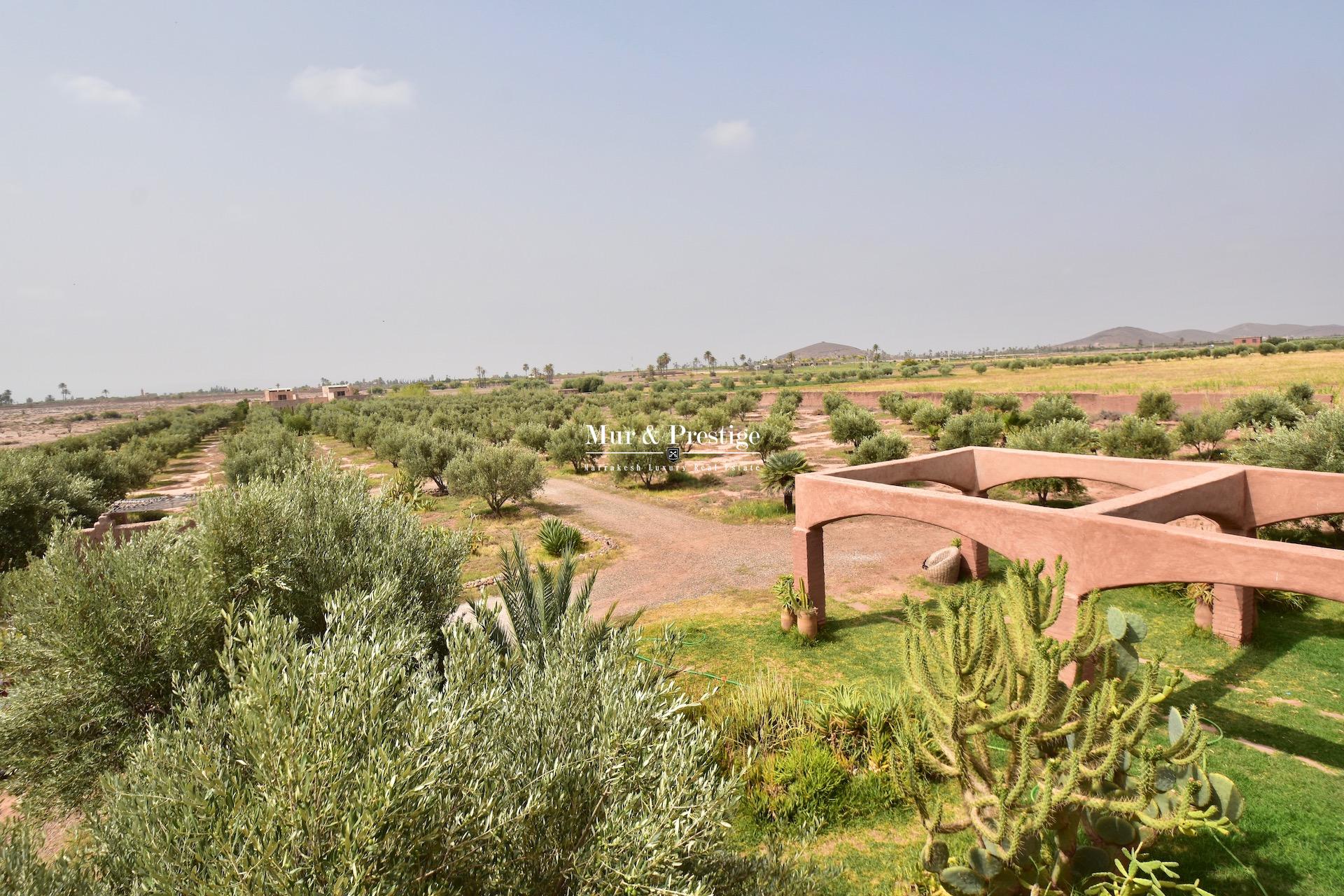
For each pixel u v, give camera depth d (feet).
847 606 48.34
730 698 31.99
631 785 13.47
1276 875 21.22
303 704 11.80
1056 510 31.55
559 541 66.18
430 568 29.84
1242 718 30.53
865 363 632.79
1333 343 367.45
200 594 22.65
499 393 416.67
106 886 12.28
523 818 12.35
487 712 14.06
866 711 29.86
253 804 11.02
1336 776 25.91
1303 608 42.78
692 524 78.38
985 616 18.07
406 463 104.06
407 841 10.87
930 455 49.06
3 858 12.28
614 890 11.76
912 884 21.62
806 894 15.06
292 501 28.17
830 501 41.19
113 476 91.81
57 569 22.63
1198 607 40.22
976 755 19.02
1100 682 18.70
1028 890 18.99
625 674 16.07
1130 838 19.20
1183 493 34.71
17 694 20.93
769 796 25.85
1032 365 416.46
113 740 21.27
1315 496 36.29
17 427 382.83
